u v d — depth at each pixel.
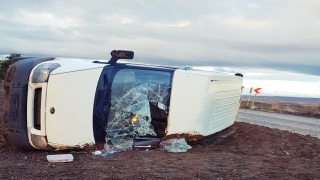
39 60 5.82
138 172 4.34
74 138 5.43
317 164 5.25
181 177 4.18
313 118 23.12
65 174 4.21
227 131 7.50
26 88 5.47
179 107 5.78
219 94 6.19
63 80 5.37
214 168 4.67
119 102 5.84
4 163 4.79
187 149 5.85
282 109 28.28
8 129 5.70
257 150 6.18
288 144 6.77
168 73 5.98
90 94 5.47
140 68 6.08
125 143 5.80
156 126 5.96
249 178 4.27
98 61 6.19
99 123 5.55
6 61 25.95
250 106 29.11
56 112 5.36
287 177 4.40
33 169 4.44
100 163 4.81
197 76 5.78
